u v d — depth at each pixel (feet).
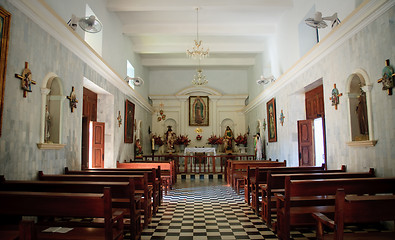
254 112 56.29
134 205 16.20
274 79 42.34
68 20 23.52
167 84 66.03
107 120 35.12
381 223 18.43
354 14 20.04
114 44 36.99
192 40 48.39
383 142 18.33
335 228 10.14
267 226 19.72
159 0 33.55
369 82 19.65
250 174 27.22
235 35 42.80
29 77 17.66
